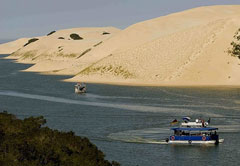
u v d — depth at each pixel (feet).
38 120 266.57
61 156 221.66
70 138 239.30
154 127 477.77
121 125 489.26
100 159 235.61
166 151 385.70
